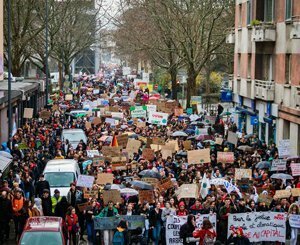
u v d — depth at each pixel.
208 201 22.61
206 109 68.19
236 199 23.59
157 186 25.38
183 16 58.69
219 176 26.33
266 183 25.62
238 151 34.66
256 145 37.34
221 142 35.12
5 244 23.05
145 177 26.02
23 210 23.12
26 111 43.22
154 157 31.00
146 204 22.69
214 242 20.50
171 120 46.94
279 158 31.03
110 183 25.28
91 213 22.80
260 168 28.62
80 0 79.19
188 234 21.52
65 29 82.75
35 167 29.50
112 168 29.05
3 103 39.31
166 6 59.56
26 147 32.50
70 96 65.31
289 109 39.22
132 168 29.09
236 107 53.59
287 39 40.09
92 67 156.25
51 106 58.50
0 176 26.84
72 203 24.20
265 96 43.31
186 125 43.59
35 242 18.75
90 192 24.31
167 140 36.38
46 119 47.81
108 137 37.09
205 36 65.62
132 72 147.12
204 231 20.64
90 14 93.44
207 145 35.69
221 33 62.34
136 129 41.66
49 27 69.62
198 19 59.81
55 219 20.20
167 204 22.28
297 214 22.09
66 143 36.47
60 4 73.12
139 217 22.14
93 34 92.56
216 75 88.12
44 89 68.56
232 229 21.28
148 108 45.28
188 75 59.69
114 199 22.53
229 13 67.56
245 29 49.91
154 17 61.91
